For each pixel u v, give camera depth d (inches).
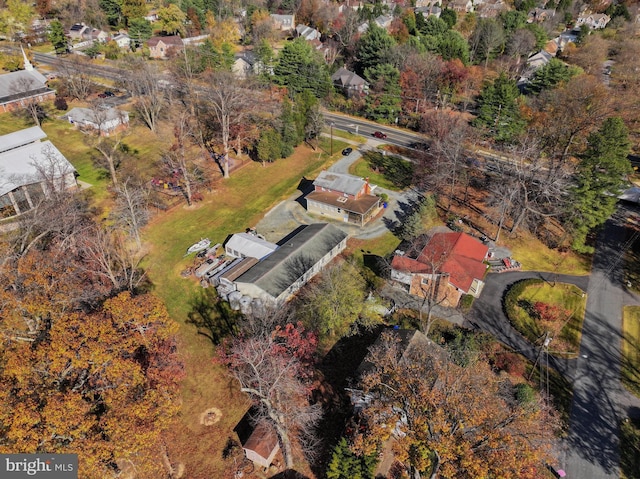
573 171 2241.6
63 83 3789.4
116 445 1053.8
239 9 6225.4
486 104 3191.4
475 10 6806.1
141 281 1989.4
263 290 1801.2
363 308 1763.0
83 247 1803.6
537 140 2425.0
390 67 3666.3
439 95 3651.6
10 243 1761.8
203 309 1875.0
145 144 3070.9
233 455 1366.9
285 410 1353.3
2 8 5388.8
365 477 1221.7
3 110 3420.3
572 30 5753.0
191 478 1314.0
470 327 1792.6
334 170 2962.6
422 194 2723.9
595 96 3206.2
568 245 2266.2
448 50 4197.8
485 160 2994.6
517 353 1681.8
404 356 1398.9
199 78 3934.5
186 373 1617.9
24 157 2373.3
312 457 1365.7
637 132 3329.2
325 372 1619.1
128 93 3779.5
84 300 1515.7
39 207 2017.7
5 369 1086.4
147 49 4817.9
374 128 3585.1
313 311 1790.1
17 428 968.3
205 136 3166.8
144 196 2470.5
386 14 5920.3
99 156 2876.5
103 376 1152.2
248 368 1485.0
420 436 980.6
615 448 1376.7
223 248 2219.5
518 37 4581.7
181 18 5275.6
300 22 5925.2
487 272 2101.4
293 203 2620.6
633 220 2497.5
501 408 1146.0
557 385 1572.3
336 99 3966.5
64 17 5383.9
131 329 1274.6
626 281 2069.4
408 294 1972.2
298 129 3154.5
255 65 4092.0
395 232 2374.5
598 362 1667.1
